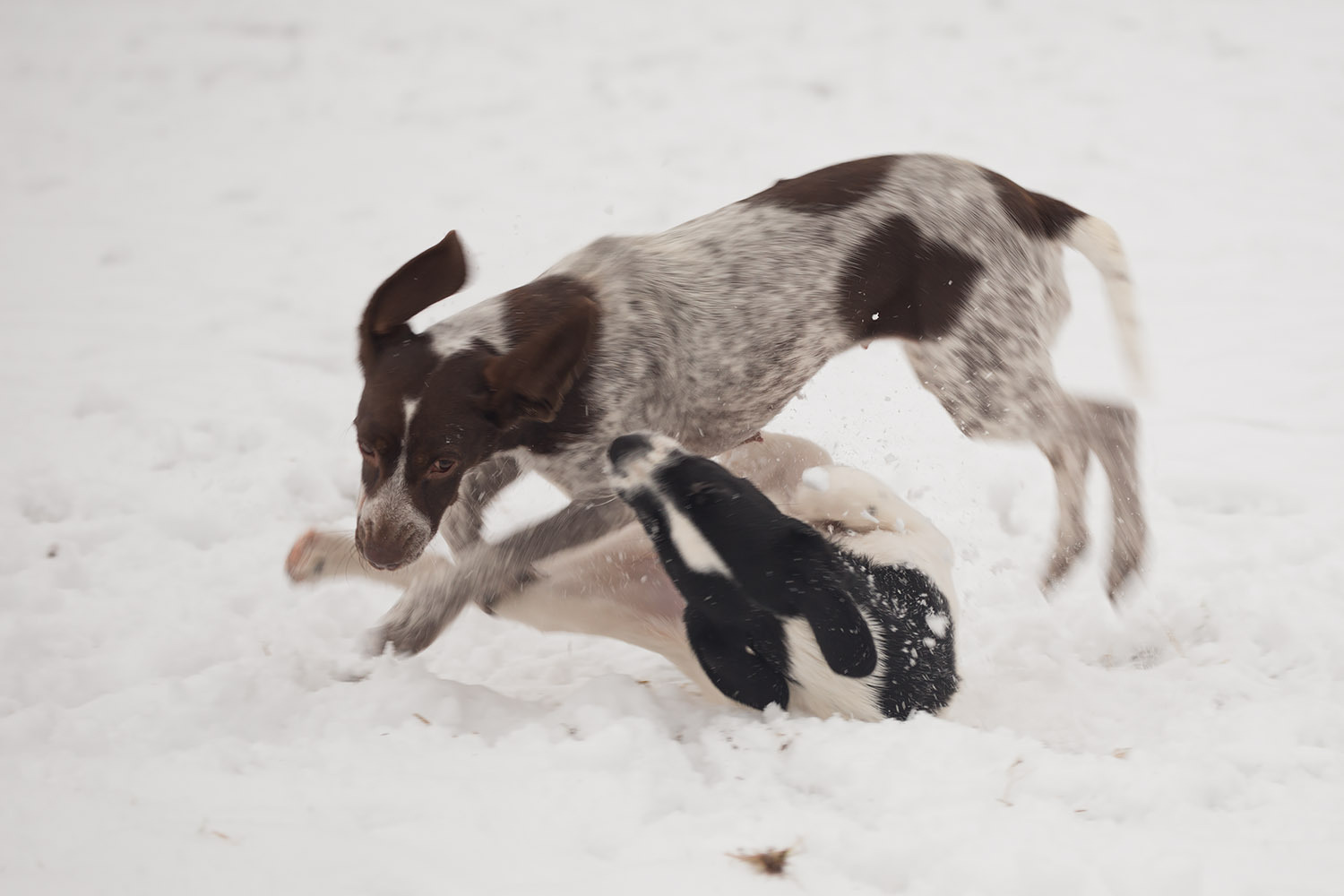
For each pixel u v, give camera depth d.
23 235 13.88
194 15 21.62
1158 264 12.96
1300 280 12.45
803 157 15.85
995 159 15.85
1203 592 6.75
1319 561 7.05
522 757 4.55
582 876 3.70
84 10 22.00
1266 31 20.48
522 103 18.03
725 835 3.93
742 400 6.17
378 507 5.31
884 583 5.34
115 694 5.18
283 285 12.50
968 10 21.25
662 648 5.63
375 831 3.95
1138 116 17.38
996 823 4.03
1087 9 21.30
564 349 5.23
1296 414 9.58
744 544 4.83
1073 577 6.82
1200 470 8.51
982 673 6.07
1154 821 4.19
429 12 21.62
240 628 6.31
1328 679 5.76
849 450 8.45
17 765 4.48
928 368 6.44
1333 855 3.90
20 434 8.88
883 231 6.22
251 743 4.81
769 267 6.11
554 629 5.77
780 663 5.06
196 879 3.61
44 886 3.55
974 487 8.18
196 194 15.22
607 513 5.76
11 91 18.80
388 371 5.35
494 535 7.55
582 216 14.05
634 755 4.53
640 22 20.98
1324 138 16.66
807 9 21.33
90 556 7.14
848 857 3.84
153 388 9.85
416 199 14.89
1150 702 5.59
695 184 15.04
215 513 7.79
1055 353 10.97
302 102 18.31
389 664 5.60
